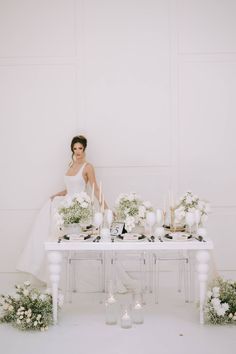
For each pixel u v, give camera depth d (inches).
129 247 144.0
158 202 213.9
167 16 214.1
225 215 214.4
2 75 214.7
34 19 214.4
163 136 214.4
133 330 143.7
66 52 214.5
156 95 214.4
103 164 215.6
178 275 207.3
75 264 196.2
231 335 137.9
